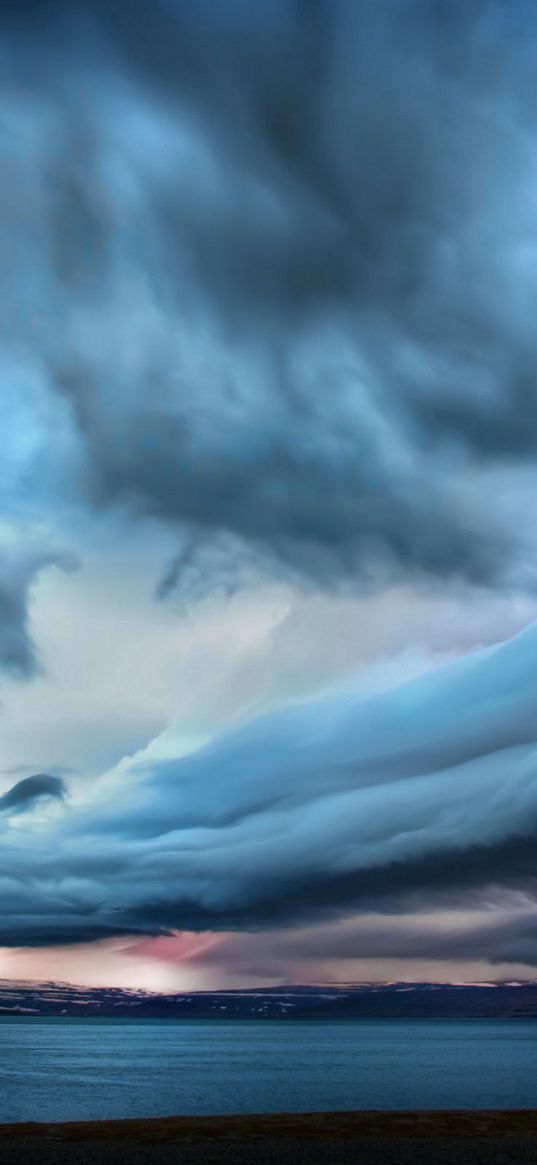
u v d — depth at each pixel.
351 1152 27.86
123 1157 26.62
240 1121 35.25
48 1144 29.41
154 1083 87.19
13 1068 115.25
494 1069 111.06
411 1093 72.31
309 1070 110.75
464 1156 27.17
